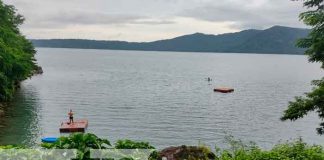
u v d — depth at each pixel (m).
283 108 85.50
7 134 51.41
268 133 59.62
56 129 56.94
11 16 92.94
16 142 47.62
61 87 113.12
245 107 85.81
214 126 63.44
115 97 96.50
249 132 59.91
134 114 72.31
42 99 86.06
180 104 87.88
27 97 87.38
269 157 10.32
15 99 82.62
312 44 20.75
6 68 69.06
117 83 135.12
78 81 136.62
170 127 61.31
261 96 107.88
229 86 136.50
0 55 66.88
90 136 8.00
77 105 80.94
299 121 68.12
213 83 147.50
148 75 181.88
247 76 194.38
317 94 21.20
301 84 151.88
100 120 65.38
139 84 134.25
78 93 101.00
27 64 81.62
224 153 10.69
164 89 120.44
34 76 146.88
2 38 78.31
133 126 61.22
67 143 7.93
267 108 85.00
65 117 66.62
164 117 70.00
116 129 58.69
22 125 57.56
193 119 69.06
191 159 10.05
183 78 169.38
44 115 66.94
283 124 66.19
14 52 78.50
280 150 11.03
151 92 110.81
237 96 106.88
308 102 21.39
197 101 94.19
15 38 89.44
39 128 56.59
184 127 61.69
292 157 10.45
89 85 123.81
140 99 94.44
